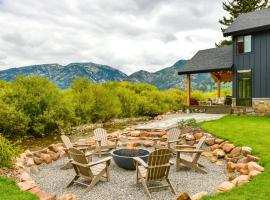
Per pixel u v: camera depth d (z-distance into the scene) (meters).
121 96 33.44
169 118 22.08
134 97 34.50
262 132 13.93
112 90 31.12
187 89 27.64
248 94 23.64
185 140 14.05
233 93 24.64
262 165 9.41
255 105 22.84
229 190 7.23
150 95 37.12
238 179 7.90
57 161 11.73
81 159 8.43
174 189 8.39
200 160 11.68
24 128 20.50
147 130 16.61
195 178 9.40
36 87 21.84
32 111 21.23
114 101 29.62
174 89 44.47
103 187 8.62
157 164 8.04
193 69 27.00
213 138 13.34
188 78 27.58
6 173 8.91
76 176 8.80
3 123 19.53
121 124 27.92
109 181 9.14
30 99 21.00
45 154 11.66
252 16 24.92
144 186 7.95
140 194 8.04
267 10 24.78
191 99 28.12
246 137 12.97
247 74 23.69
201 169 9.91
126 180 9.27
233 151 11.35
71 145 11.19
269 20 22.41
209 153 12.21
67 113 23.17
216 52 28.39
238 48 24.36
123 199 7.68
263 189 7.11
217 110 24.80
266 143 11.70
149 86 40.53
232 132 14.34
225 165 10.83
